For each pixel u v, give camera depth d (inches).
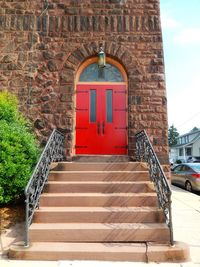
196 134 1836.9
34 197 207.0
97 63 348.8
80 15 351.9
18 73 342.3
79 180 253.9
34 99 336.8
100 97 343.9
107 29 346.6
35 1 357.4
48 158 254.2
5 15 354.9
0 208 246.5
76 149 334.0
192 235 213.6
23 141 261.3
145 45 342.3
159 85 333.7
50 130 330.3
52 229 191.5
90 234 190.7
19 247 178.4
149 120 328.2
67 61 343.0
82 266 163.0
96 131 337.7
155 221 206.1
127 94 339.6
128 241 189.2
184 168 515.8
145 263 167.5
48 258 172.2
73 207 220.1
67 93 336.2
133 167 268.2
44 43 347.6
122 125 338.3
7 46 348.2
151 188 237.9
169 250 172.2
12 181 240.7
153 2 352.5
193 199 360.2
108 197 224.1
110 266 162.9
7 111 293.1
